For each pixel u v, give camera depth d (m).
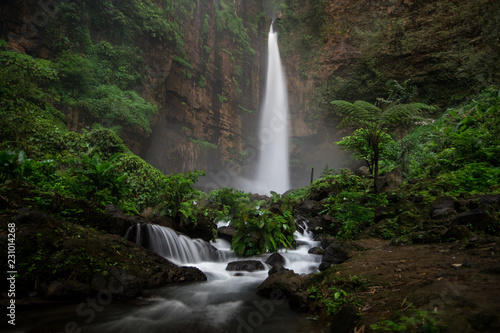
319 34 29.34
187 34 23.58
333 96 27.62
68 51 14.13
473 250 3.73
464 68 20.53
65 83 13.22
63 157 8.68
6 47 12.11
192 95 24.14
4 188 4.75
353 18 27.39
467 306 2.22
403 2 24.56
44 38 13.64
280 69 31.45
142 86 17.81
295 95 30.36
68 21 14.66
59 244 4.18
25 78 11.08
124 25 17.34
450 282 2.78
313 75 29.28
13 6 12.62
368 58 25.77
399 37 24.42
